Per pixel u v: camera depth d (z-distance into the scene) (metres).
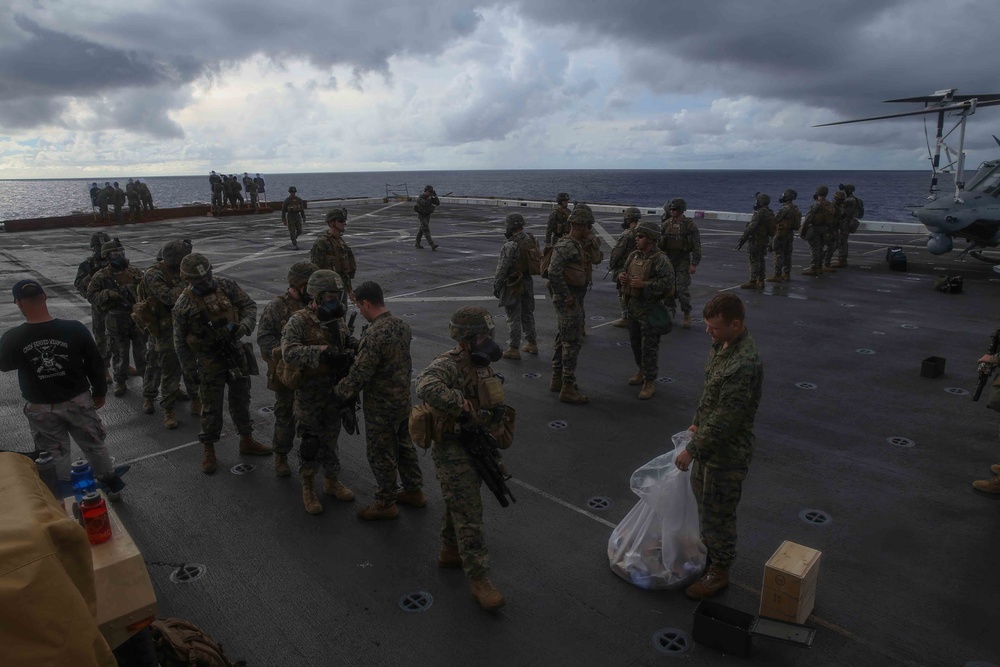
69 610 1.84
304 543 4.49
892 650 3.38
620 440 6.00
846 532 4.47
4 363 4.53
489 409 3.69
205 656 2.88
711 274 14.08
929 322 10.00
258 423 6.59
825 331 9.55
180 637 2.87
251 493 5.19
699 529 4.01
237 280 14.15
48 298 12.91
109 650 1.96
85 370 4.76
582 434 6.14
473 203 35.56
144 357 7.71
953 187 15.39
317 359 4.46
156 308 6.27
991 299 11.47
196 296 5.16
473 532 3.72
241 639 3.57
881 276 13.68
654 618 3.69
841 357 8.35
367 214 29.59
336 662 3.39
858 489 5.05
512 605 3.81
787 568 3.41
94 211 28.88
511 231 8.33
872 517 4.65
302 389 4.68
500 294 8.34
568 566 4.17
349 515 4.85
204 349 5.23
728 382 3.48
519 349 8.67
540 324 10.37
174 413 6.62
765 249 12.42
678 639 3.51
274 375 4.93
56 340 4.58
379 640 3.55
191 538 4.56
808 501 4.88
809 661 3.33
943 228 14.33
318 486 5.30
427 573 4.14
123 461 5.78
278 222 27.91
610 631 3.59
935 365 7.48
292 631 3.63
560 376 7.25
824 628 3.55
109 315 7.35
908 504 4.82
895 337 9.21
